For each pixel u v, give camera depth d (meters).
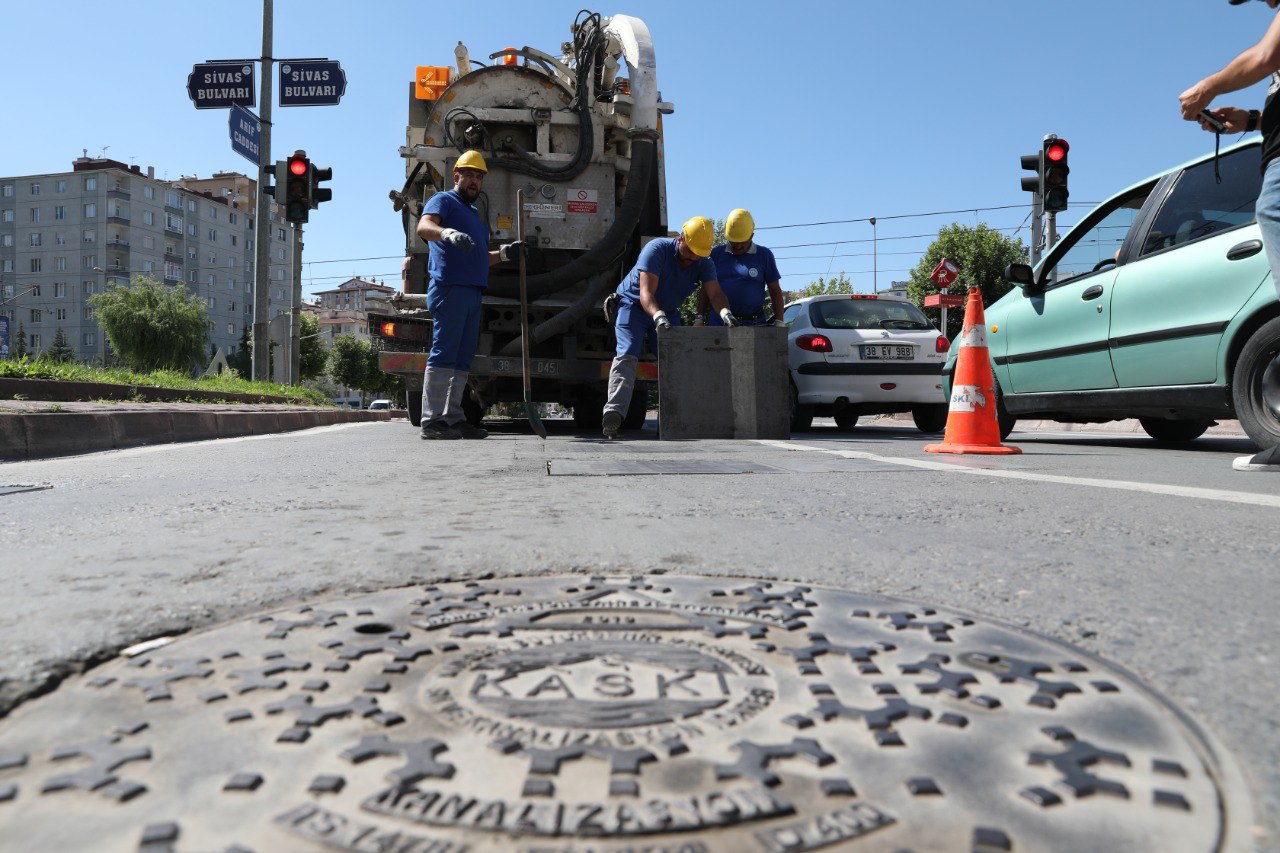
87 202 77.50
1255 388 4.51
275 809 0.75
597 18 8.25
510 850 0.69
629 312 6.70
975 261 29.73
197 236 86.38
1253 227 4.63
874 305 8.73
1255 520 2.49
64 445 5.64
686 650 1.17
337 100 13.03
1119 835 0.71
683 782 0.79
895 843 0.70
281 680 1.05
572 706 0.96
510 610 1.40
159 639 1.29
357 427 10.81
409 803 0.75
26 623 1.38
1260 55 3.04
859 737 0.89
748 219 7.40
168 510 2.80
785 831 0.71
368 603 1.46
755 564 1.86
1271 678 1.13
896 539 2.19
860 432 9.29
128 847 0.69
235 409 9.33
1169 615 1.45
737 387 6.74
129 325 51.94
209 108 12.89
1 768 0.83
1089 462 4.57
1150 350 5.25
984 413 5.29
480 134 8.26
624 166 8.58
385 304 9.15
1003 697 1.01
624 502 2.93
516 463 4.56
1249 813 0.75
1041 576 1.76
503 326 8.44
